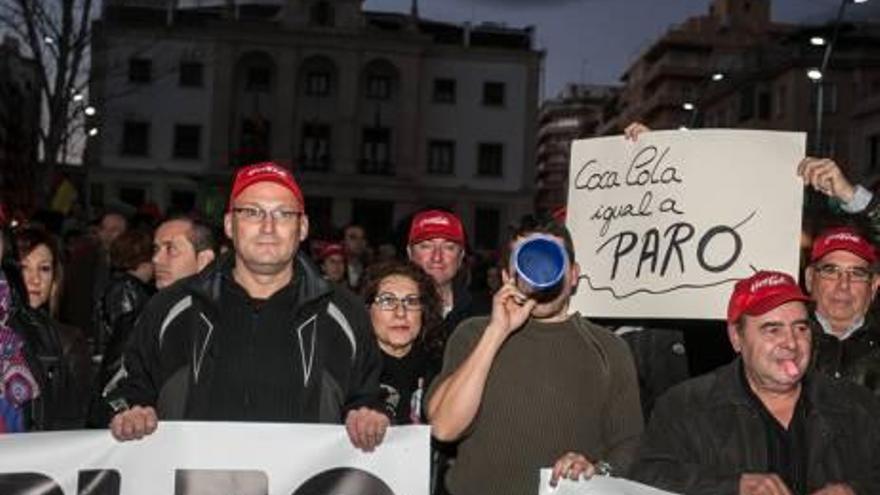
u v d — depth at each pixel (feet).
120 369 13.62
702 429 11.67
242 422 11.73
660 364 16.83
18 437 11.73
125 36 169.68
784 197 14.23
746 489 10.93
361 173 175.73
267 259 11.49
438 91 179.42
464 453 12.51
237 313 11.84
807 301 11.68
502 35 182.50
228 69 172.45
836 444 11.57
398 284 14.70
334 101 175.73
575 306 14.99
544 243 11.21
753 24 267.18
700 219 14.38
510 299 11.68
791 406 11.71
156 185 171.32
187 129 172.35
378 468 11.86
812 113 157.38
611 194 15.06
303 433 11.77
